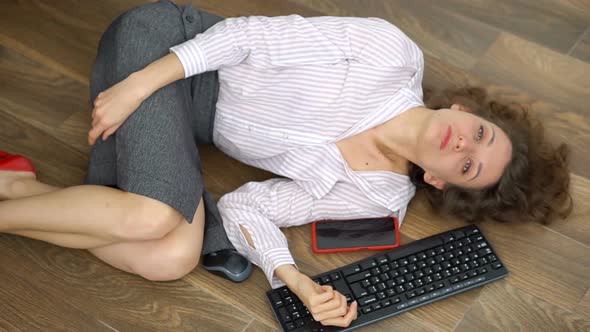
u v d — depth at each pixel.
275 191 1.65
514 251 1.69
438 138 1.58
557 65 2.00
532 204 1.70
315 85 1.59
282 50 1.57
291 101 1.60
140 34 1.55
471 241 1.65
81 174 1.77
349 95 1.58
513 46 2.03
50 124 1.83
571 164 1.82
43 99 1.88
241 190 1.68
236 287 1.62
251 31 1.57
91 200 1.44
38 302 1.58
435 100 1.76
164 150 1.45
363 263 1.61
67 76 1.92
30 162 1.69
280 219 1.65
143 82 1.48
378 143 1.65
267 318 1.58
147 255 1.53
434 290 1.58
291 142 1.61
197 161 1.59
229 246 1.62
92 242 1.52
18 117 1.84
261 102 1.61
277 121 1.61
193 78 1.65
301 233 1.71
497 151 1.60
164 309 1.58
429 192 1.74
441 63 2.00
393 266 1.60
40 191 1.58
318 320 1.47
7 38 1.98
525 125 1.74
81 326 1.55
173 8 1.63
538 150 1.73
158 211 1.43
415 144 1.61
